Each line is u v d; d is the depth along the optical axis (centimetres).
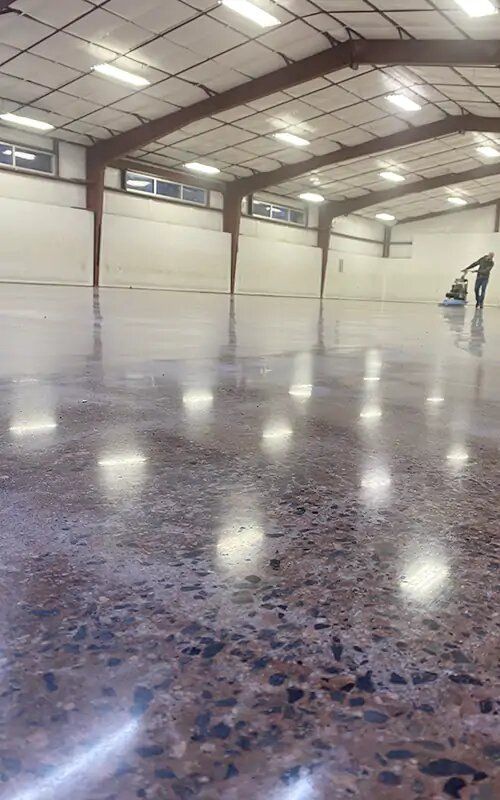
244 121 1443
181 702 47
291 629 58
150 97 1288
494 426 148
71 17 931
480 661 54
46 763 41
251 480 102
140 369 221
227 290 2045
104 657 53
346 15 962
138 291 1606
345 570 71
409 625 59
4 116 1366
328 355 292
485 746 44
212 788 39
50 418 141
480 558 75
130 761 41
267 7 929
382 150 1602
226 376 212
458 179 1988
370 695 49
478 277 1524
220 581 67
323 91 1260
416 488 101
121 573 68
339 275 2473
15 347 277
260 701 48
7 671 50
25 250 1534
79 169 1625
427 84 1229
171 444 123
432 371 246
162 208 1833
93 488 96
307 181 2041
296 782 40
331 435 135
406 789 40
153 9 914
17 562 70
